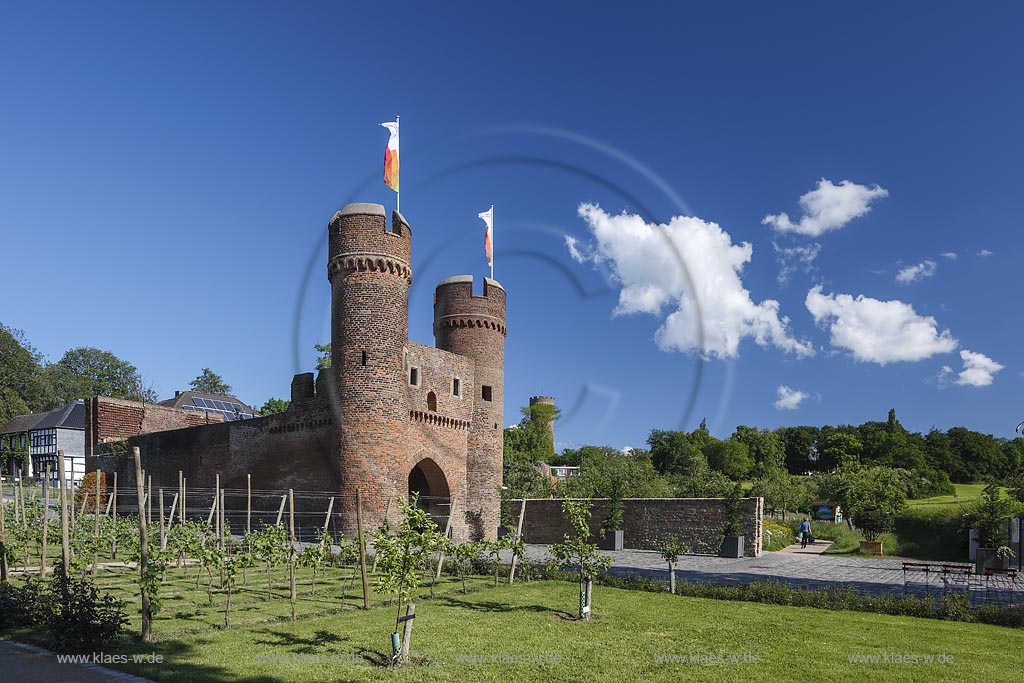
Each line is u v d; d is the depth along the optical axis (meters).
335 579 19.92
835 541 37.47
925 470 68.25
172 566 22.69
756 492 47.94
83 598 11.48
